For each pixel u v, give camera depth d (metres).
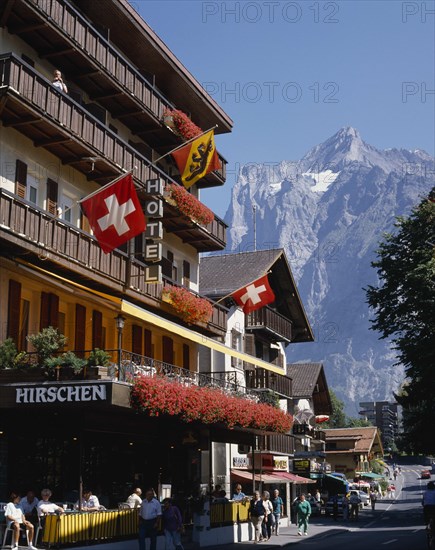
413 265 36.88
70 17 24.36
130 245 28.52
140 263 27.45
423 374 35.75
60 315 25.20
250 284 36.03
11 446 22.02
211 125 37.06
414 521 47.03
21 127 22.62
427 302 35.69
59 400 21.05
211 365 41.19
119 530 21.81
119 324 23.03
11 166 22.47
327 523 46.25
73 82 26.94
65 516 19.62
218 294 41.66
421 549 25.03
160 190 27.61
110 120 29.61
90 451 26.16
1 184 21.94
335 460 86.19
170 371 28.12
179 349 34.38
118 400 21.52
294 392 61.44
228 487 39.66
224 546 27.25
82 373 21.69
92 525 20.62
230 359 41.59
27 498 20.61
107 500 26.95
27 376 21.50
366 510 63.56
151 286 28.58
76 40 24.55
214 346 27.11
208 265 48.34
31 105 21.53
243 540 30.47
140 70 31.92
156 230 27.39
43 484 23.39
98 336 26.64
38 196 24.05
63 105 23.11
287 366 65.44
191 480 34.22
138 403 22.77
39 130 22.91
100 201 22.88
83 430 22.25
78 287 22.59
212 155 31.06
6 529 18.66
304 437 59.84
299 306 52.34
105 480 26.98
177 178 34.47
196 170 30.80
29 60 24.27
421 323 36.72
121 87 27.47
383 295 38.00
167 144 32.88
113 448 27.62
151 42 30.11
